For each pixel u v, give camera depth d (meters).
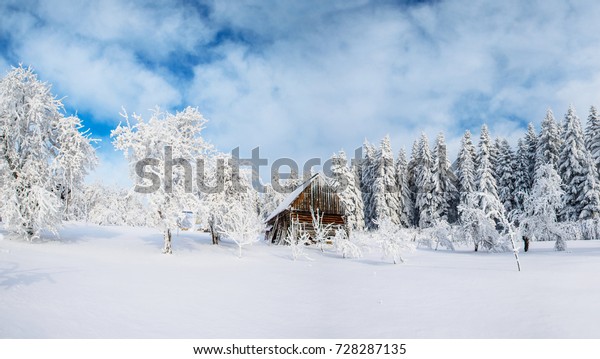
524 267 15.61
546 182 25.91
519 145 52.28
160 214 23.05
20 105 22.75
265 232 45.97
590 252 20.62
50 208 21.58
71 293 10.07
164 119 24.75
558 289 10.55
